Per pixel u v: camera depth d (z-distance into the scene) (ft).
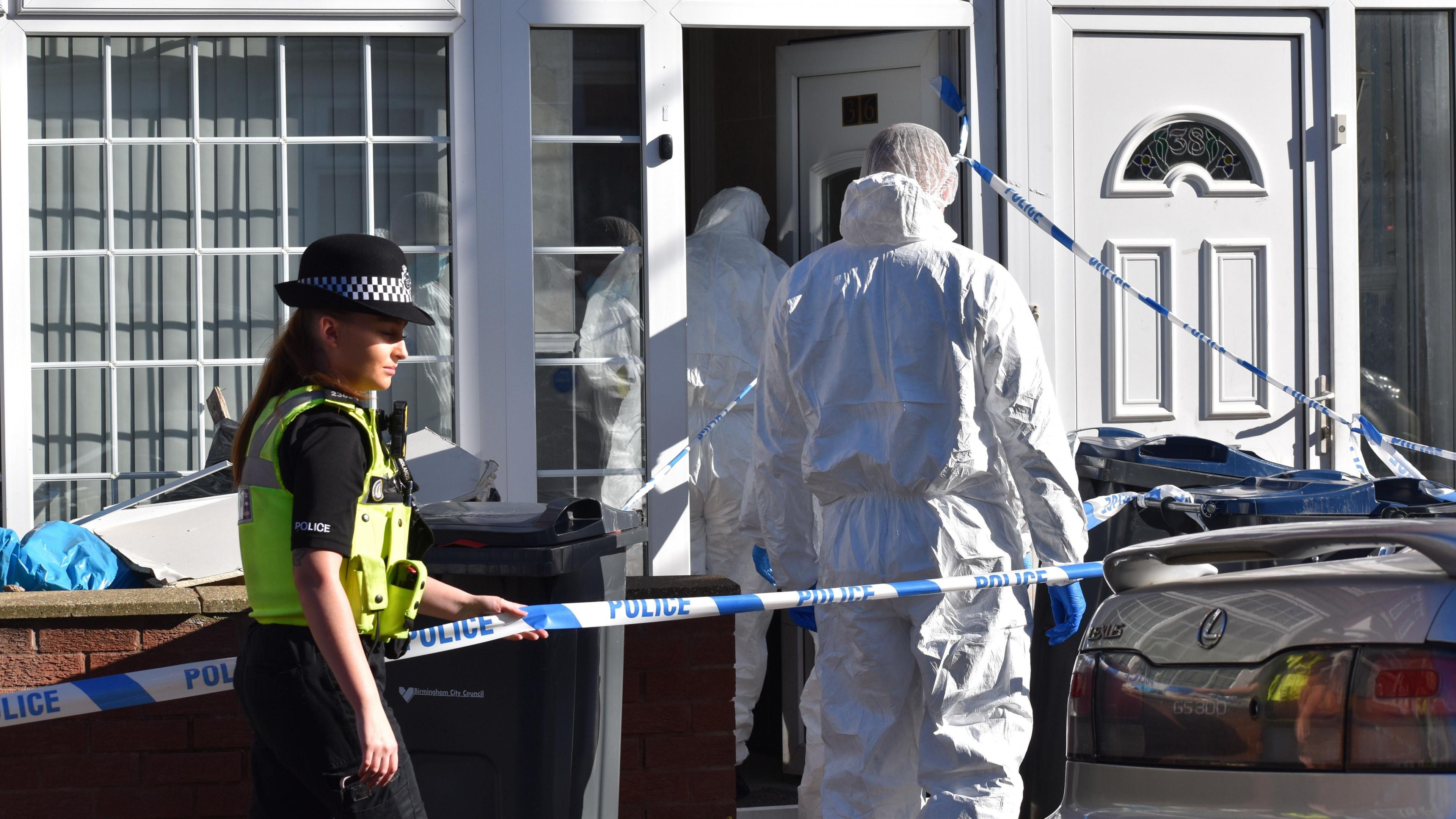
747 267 47.50
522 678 27.48
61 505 43.98
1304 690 19.77
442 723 27.76
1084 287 46.93
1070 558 31.12
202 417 44.50
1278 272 48.19
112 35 43.57
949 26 46.34
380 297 22.06
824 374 32.42
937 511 31.63
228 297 44.57
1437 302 49.55
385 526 21.88
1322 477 36.24
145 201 44.21
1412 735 18.60
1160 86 47.34
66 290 43.98
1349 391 48.37
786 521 34.19
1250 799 20.22
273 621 21.59
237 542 36.19
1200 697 21.26
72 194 43.98
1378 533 20.06
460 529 27.68
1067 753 23.75
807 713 37.19
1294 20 47.85
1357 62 48.85
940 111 47.80
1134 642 22.75
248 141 44.45
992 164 46.73
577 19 44.68
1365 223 49.21
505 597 27.71
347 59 44.68
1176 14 47.16
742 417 46.32
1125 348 47.26
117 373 44.14
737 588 34.78
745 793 44.32
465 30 44.39
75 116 43.93
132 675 30.55
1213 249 47.83
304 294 21.90
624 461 45.32
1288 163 48.21
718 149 56.44
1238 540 21.93
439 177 44.93
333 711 21.27
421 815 22.43
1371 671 19.11
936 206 33.78
